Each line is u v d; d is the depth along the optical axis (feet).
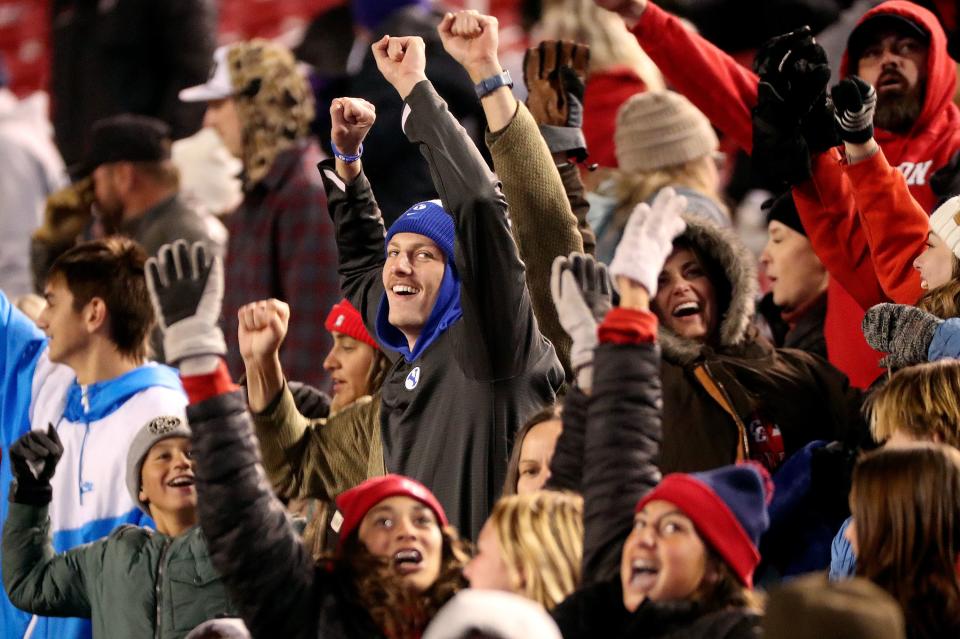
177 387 68.03
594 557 44.39
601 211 79.41
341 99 61.31
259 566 45.98
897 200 61.62
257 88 85.25
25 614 68.18
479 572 45.93
